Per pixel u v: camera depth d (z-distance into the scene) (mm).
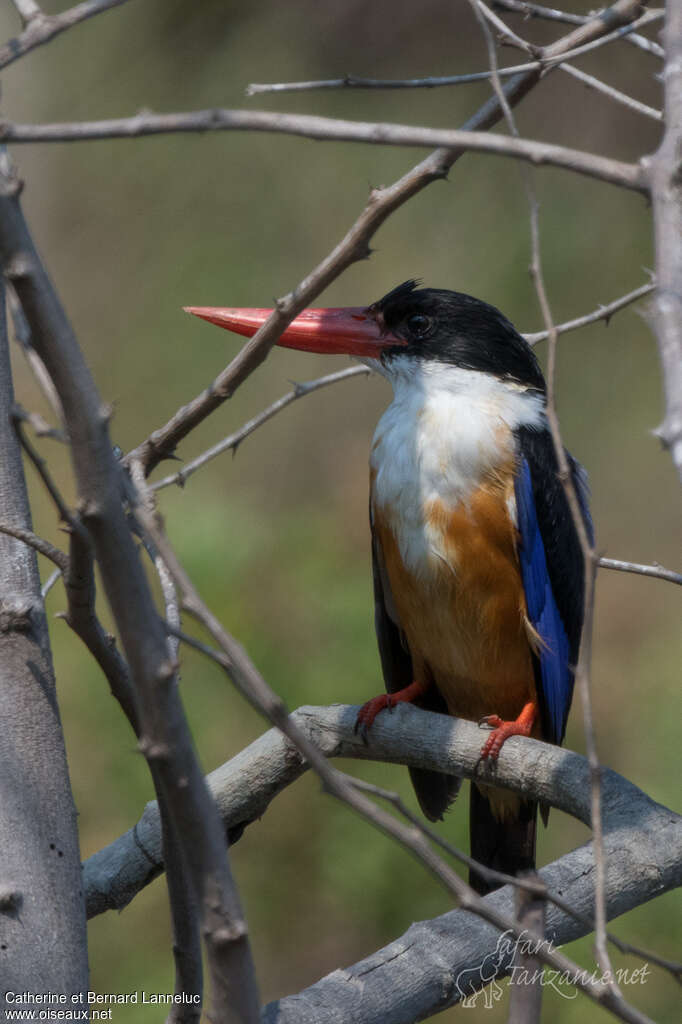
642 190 2408
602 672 12805
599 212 12812
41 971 3250
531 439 6285
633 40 4035
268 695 2492
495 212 12961
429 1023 9023
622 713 12141
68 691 10516
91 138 2455
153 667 2516
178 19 12836
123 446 13359
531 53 3867
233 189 13734
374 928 9797
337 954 9633
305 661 10648
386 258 13141
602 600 13641
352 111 12695
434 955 3549
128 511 3518
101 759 10219
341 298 13180
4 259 2395
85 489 2455
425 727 4766
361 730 4852
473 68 12492
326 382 4746
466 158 13109
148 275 13992
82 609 3361
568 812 4336
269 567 11867
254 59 12773
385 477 6324
